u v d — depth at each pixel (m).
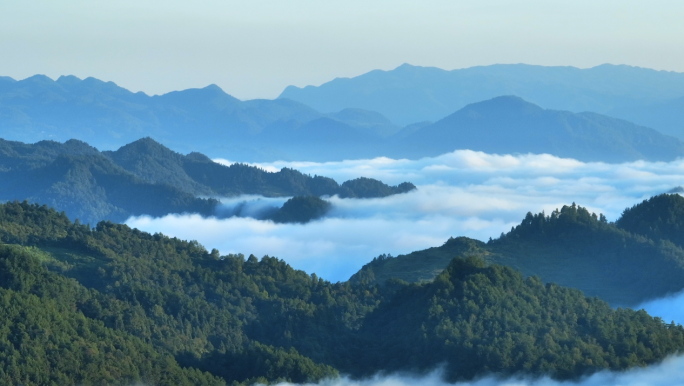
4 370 195.50
